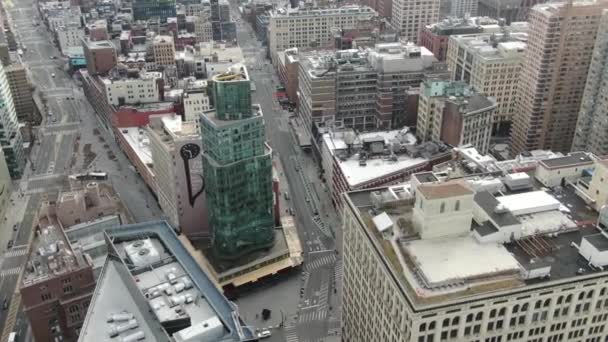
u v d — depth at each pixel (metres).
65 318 187.00
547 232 151.62
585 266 138.62
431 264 136.88
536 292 132.50
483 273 133.62
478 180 175.88
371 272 155.12
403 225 151.75
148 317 140.38
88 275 187.50
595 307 140.25
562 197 171.25
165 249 168.12
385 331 149.50
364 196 171.50
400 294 133.50
